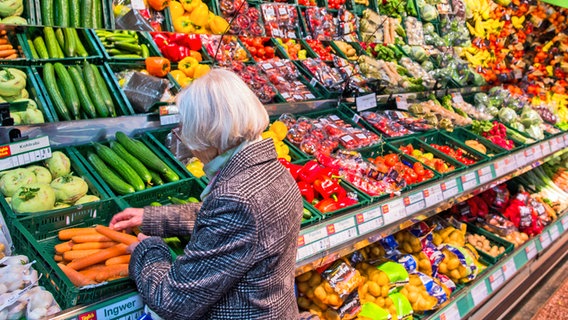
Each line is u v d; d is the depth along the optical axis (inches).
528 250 159.3
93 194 85.9
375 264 115.2
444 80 186.7
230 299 55.9
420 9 214.1
